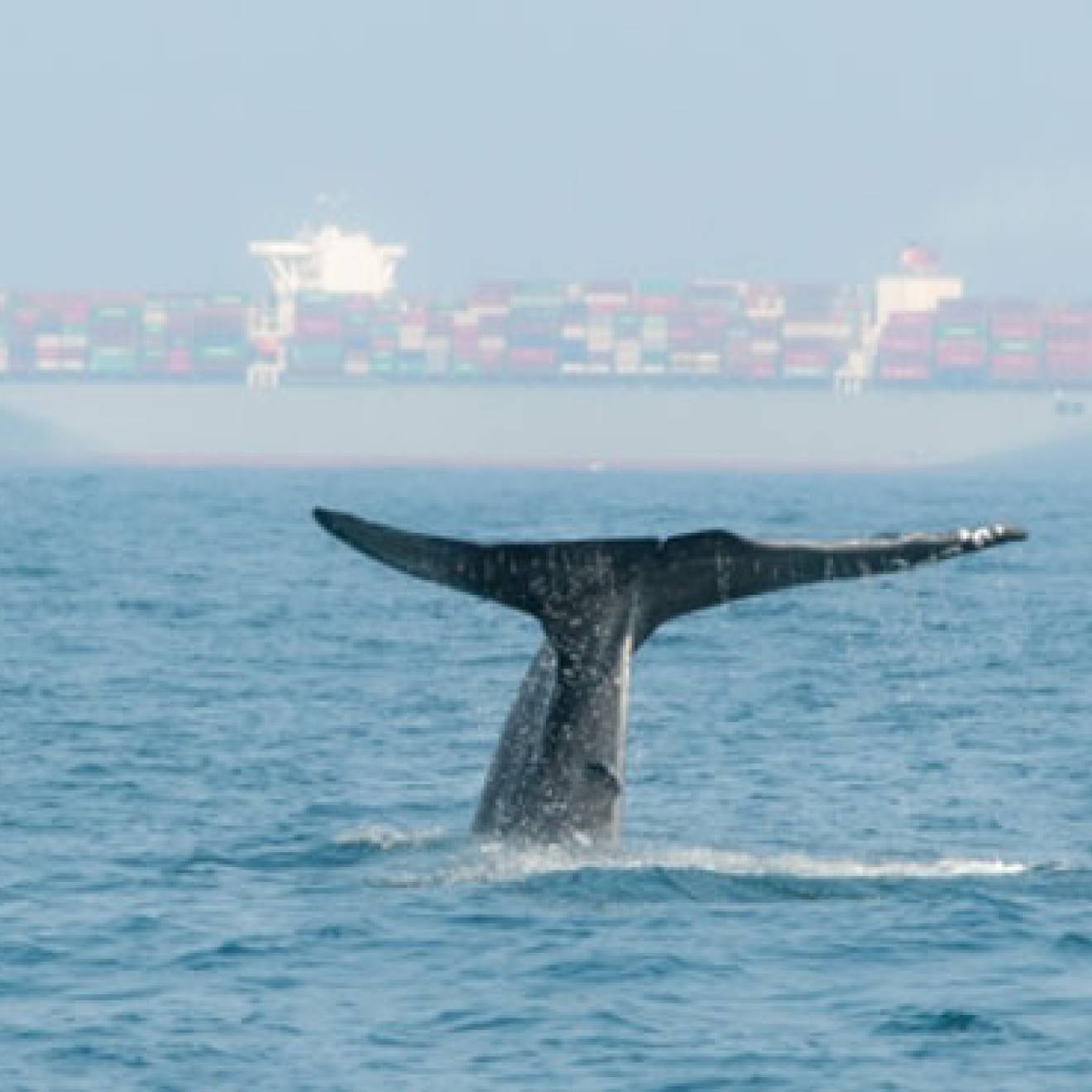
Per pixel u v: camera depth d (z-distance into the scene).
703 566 89.38
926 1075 75.19
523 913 91.56
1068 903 95.81
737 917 92.12
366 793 127.12
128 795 125.94
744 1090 73.81
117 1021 80.50
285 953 88.25
